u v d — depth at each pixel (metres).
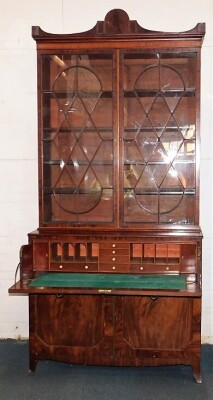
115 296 2.45
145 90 2.55
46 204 2.62
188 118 2.55
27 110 3.00
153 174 2.58
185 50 2.46
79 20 2.94
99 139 2.61
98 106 2.60
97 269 2.50
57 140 2.64
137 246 2.55
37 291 2.27
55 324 2.50
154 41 2.47
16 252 3.07
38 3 2.96
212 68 2.86
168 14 2.88
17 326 3.10
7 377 2.51
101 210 2.60
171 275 2.45
